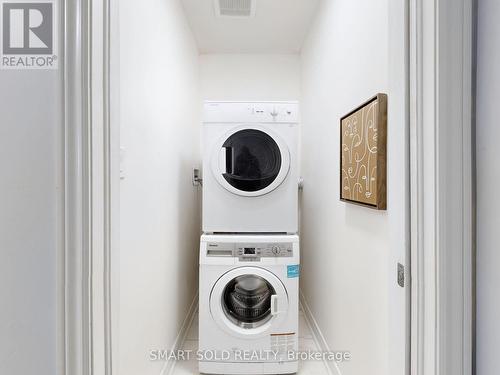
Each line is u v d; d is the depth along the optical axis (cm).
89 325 58
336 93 172
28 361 58
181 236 211
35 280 58
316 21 222
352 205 145
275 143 195
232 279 180
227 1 212
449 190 65
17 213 58
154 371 151
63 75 57
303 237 267
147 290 140
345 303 156
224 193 196
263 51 287
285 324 180
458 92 65
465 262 66
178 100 203
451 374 66
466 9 66
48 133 58
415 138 72
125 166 114
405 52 75
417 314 72
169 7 179
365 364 130
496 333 62
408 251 76
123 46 113
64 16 57
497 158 61
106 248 63
